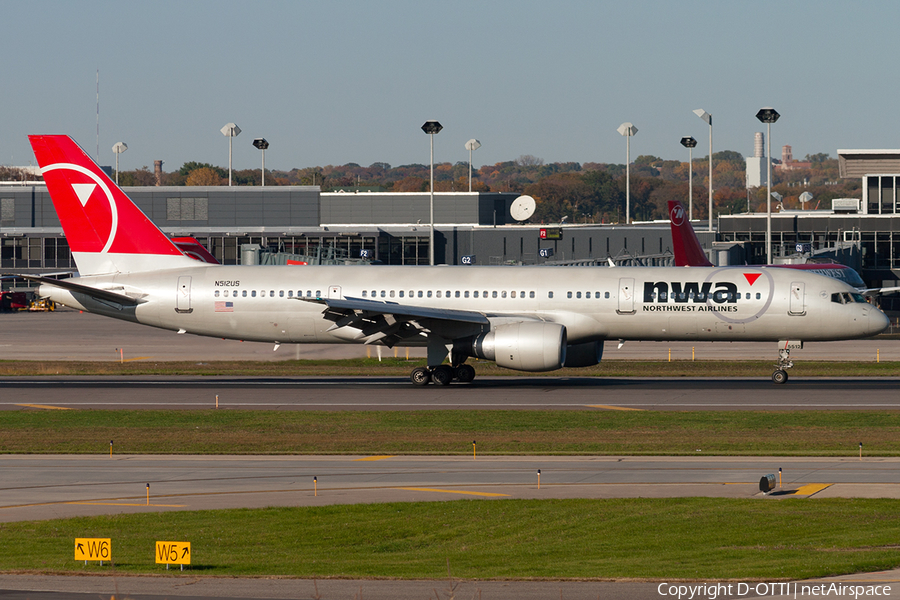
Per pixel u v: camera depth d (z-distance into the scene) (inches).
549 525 3631.9
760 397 7111.2
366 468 4734.3
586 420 6205.7
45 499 4101.9
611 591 2726.4
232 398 7337.6
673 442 5413.4
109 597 2691.9
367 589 2768.2
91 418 6422.2
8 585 2827.3
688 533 3486.7
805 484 4288.9
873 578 2842.0
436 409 6732.3
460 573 2957.7
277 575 2935.5
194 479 4490.7
